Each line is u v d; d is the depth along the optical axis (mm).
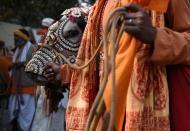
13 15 15977
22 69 9516
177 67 2291
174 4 2324
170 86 2295
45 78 3109
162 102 2252
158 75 2270
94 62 2504
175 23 2336
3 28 16203
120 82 2104
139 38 2119
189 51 2230
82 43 2582
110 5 2441
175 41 2191
